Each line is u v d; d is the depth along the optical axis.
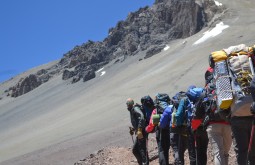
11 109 166.12
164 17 175.00
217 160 6.83
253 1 148.88
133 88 101.19
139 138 10.47
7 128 130.62
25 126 112.06
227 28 128.50
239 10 140.88
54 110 125.69
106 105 92.75
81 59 193.25
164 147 9.45
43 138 73.19
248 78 5.97
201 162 7.96
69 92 152.25
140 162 11.20
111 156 14.84
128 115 63.81
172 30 160.12
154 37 165.62
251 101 5.86
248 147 6.03
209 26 138.00
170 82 90.81
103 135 42.22
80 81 162.25
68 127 77.38
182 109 8.25
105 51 182.00
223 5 147.50
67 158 33.53
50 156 37.88
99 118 75.44
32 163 37.59
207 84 7.25
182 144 8.61
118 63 162.00
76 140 48.47
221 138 6.93
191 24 151.25
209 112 6.94
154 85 93.56
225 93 6.07
